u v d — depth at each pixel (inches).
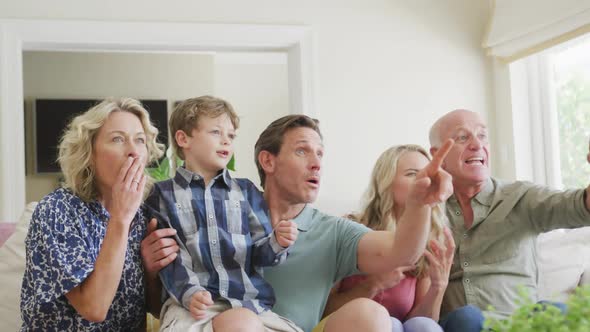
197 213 77.7
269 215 84.8
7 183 133.4
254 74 277.1
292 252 82.1
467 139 94.7
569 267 105.7
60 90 239.9
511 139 150.1
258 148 86.3
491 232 92.7
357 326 68.5
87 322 69.4
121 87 242.5
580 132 136.9
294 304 80.4
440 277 83.9
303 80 147.5
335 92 149.2
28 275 68.3
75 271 65.6
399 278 85.9
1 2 135.2
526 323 45.2
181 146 84.7
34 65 238.7
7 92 133.8
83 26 137.3
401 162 92.5
